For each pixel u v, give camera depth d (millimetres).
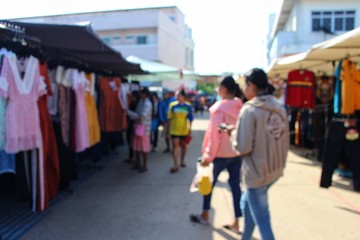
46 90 4031
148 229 3807
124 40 27000
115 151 8562
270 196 4941
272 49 21031
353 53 5098
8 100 3436
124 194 5102
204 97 33312
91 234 3672
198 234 3668
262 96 2627
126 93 7621
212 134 3486
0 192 4855
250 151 2596
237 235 3639
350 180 5816
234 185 3688
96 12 26734
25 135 3619
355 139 4992
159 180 5930
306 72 6934
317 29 16250
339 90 4918
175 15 32625
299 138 8742
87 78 5387
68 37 4293
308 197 4895
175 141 6508
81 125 4945
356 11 15992
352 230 3748
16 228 3750
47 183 4367
